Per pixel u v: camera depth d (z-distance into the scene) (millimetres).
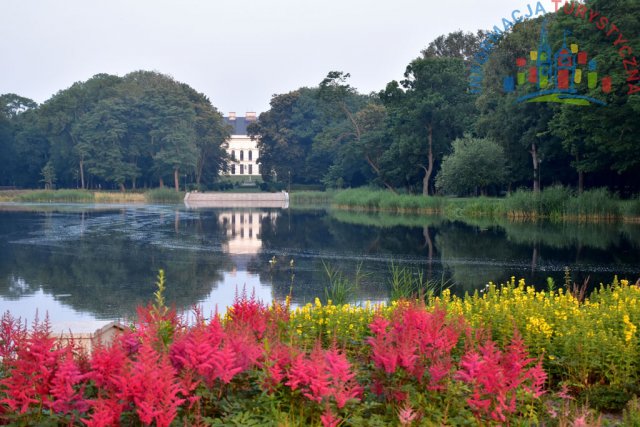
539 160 50094
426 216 50156
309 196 84812
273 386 4785
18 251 26609
